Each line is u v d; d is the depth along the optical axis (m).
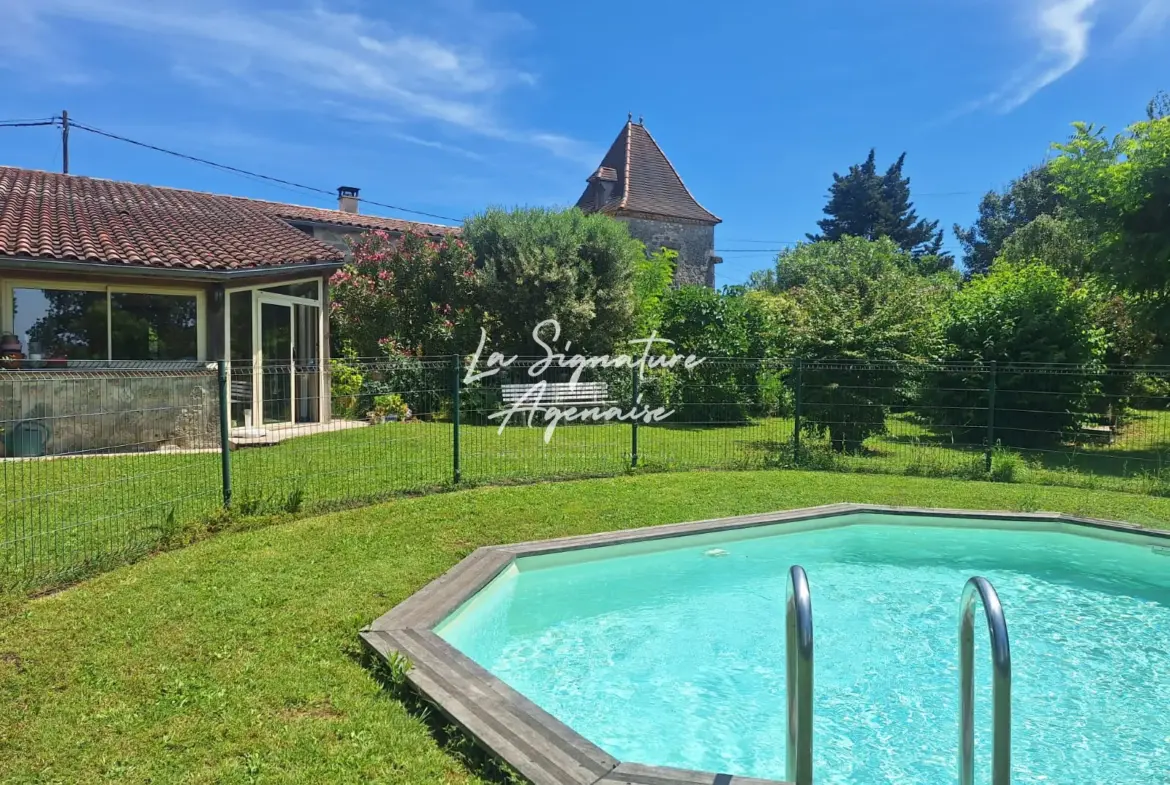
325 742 2.99
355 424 12.28
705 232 27.89
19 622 4.06
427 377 14.01
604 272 15.76
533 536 6.57
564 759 2.87
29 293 9.68
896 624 5.45
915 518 7.92
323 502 6.96
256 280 11.45
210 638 3.96
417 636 4.05
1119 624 5.45
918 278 22.59
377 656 3.81
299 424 11.96
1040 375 12.50
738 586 6.21
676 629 5.32
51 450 9.30
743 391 15.45
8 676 3.46
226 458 6.54
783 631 5.30
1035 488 9.12
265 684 3.47
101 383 9.64
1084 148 12.67
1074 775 3.51
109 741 2.95
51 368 9.39
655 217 26.77
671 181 28.67
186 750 2.90
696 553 6.98
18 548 5.32
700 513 7.64
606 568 6.50
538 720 3.16
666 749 3.71
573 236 15.33
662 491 8.43
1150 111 15.09
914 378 12.15
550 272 14.68
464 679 3.52
